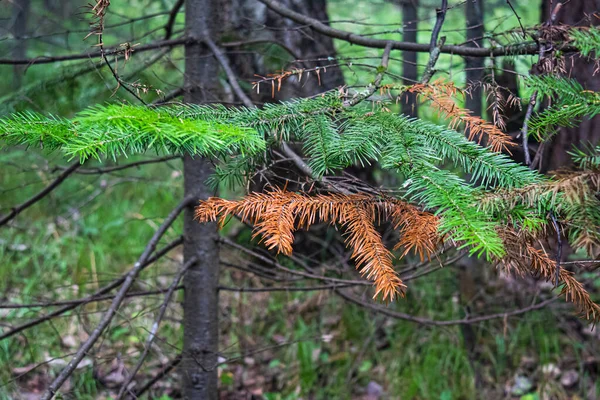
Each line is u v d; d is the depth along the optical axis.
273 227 1.10
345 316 3.74
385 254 1.11
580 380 3.40
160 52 2.76
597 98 1.38
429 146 1.24
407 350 3.57
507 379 3.49
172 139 1.09
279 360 3.67
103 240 4.31
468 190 1.09
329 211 1.16
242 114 1.34
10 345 3.46
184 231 2.66
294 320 3.82
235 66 3.03
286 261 3.72
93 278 3.92
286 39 3.32
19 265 4.00
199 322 2.67
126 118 1.10
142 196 4.62
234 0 3.04
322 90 3.26
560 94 1.46
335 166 1.22
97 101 2.68
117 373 3.37
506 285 3.67
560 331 3.67
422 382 3.44
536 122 1.44
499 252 0.94
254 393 3.51
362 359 3.62
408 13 3.15
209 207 1.15
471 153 1.21
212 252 2.63
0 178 4.66
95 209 4.52
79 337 3.57
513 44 1.84
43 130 1.16
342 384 3.50
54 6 3.38
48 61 2.26
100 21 1.31
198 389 2.71
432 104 1.44
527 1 4.08
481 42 2.84
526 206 1.06
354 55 3.43
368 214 1.19
